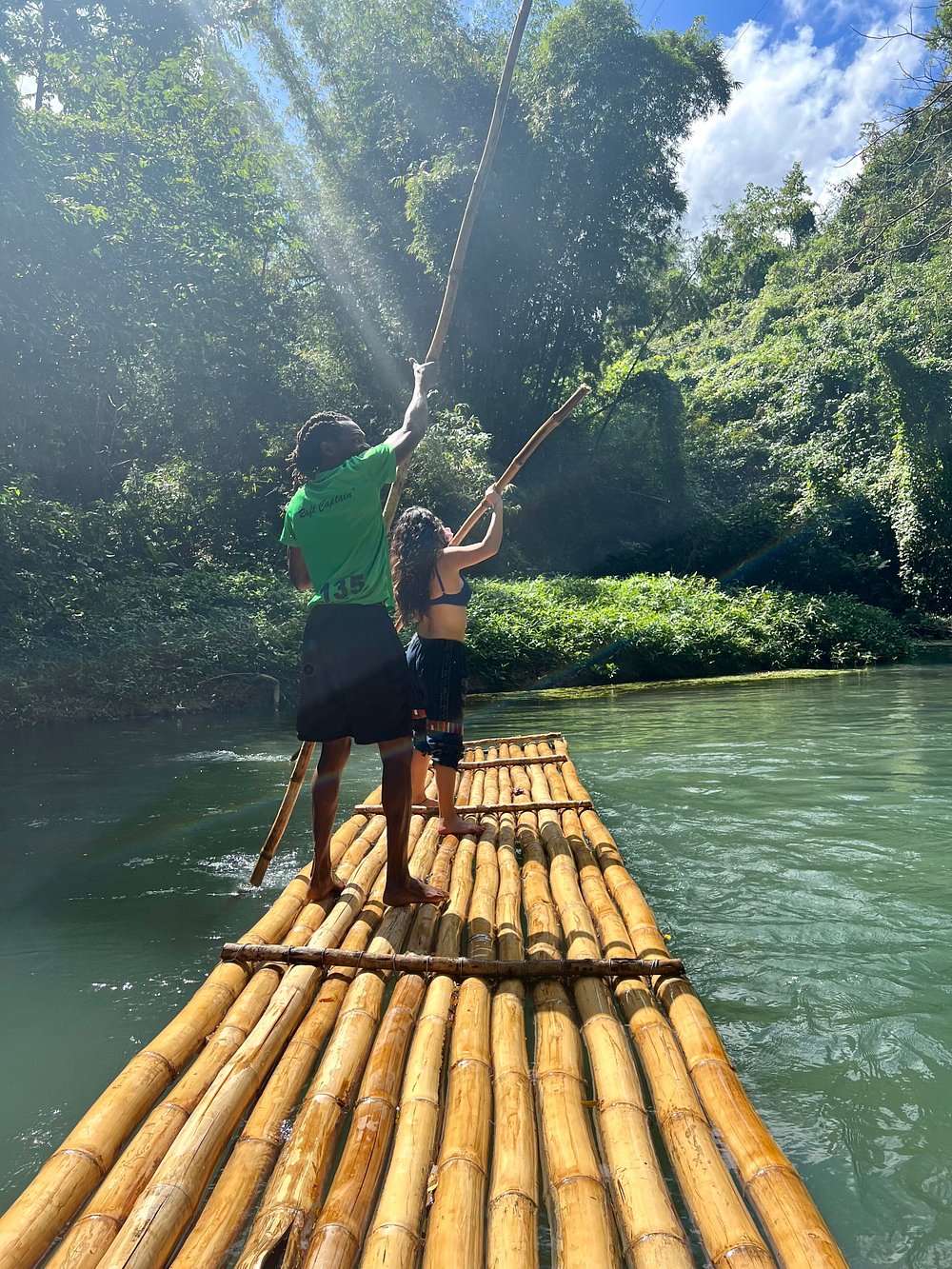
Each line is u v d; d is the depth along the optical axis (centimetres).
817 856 353
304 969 217
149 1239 125
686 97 1911
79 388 1320
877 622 1811
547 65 1891
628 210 1955
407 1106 159
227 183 1402
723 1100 158
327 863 272
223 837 399
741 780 507
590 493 2331
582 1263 117
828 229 1942
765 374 3122
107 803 472
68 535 1084
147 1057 176
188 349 1413
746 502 2547
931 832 385
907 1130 172
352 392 1864
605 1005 198
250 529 1628
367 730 257
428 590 341
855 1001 227
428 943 235
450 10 1970
